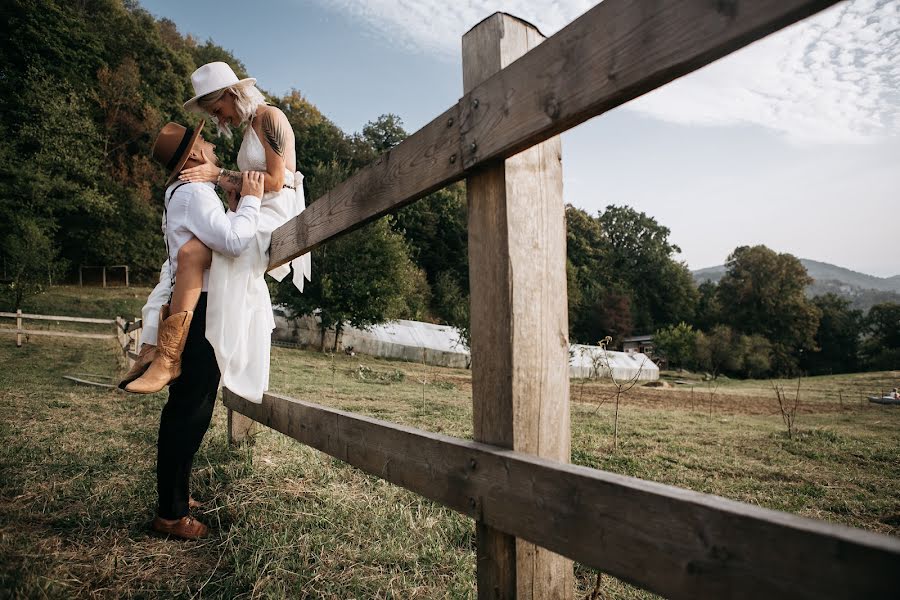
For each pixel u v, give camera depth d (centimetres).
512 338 114
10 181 3102
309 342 2431
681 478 411
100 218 3641
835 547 57
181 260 213
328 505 248
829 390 1991
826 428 804
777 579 63
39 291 1888
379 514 242
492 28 120
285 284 2269
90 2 5303
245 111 243
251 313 242
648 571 79
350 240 2322
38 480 261
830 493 387
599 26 84
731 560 68
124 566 184
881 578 53
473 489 119
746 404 1316
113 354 1202
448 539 226
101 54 4778
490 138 109
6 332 1162
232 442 344
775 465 484
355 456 173
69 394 615
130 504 237
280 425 245
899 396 1477
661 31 74
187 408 214
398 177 142
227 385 233
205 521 230
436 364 2702
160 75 5159
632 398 1323
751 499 361
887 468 488
